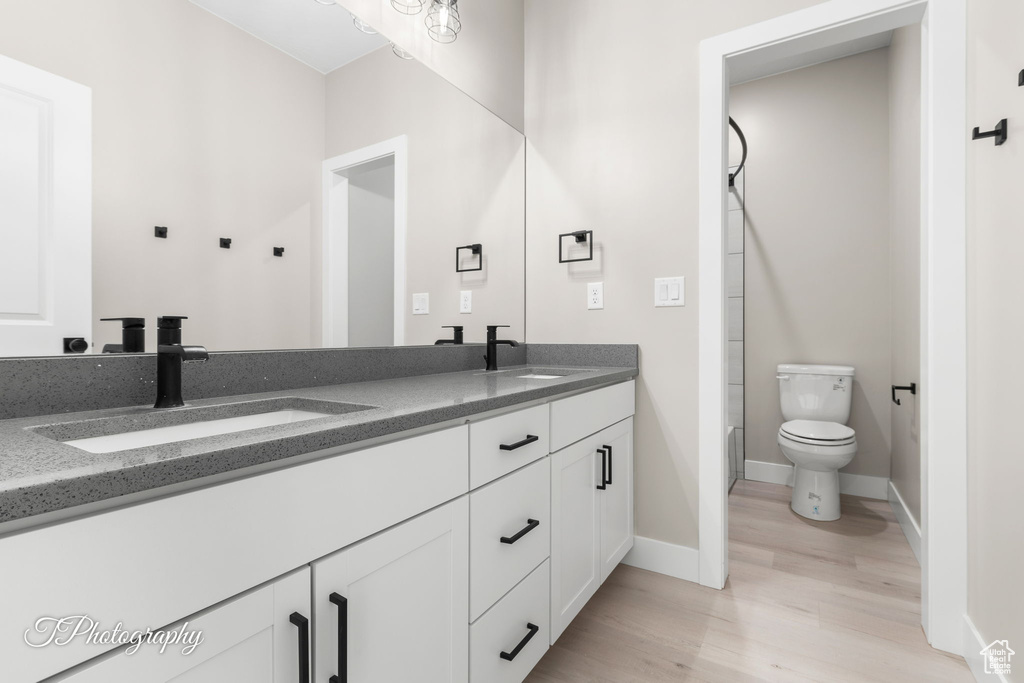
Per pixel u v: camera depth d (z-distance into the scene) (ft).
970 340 4.43
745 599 5.62
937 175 4.58
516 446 3.69
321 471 2.32
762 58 5.84
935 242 4.60
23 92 2.76
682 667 4.47
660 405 6.27
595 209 6.73
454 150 6.15
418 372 5.61
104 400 3.08
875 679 4.29
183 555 1.81
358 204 4.97
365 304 5.04
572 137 6.96
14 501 1.40
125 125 3.24
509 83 7.13
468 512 3.31
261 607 2.07
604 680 4.31
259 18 4.09
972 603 4.42
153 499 1.75
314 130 4.54
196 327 3.65
